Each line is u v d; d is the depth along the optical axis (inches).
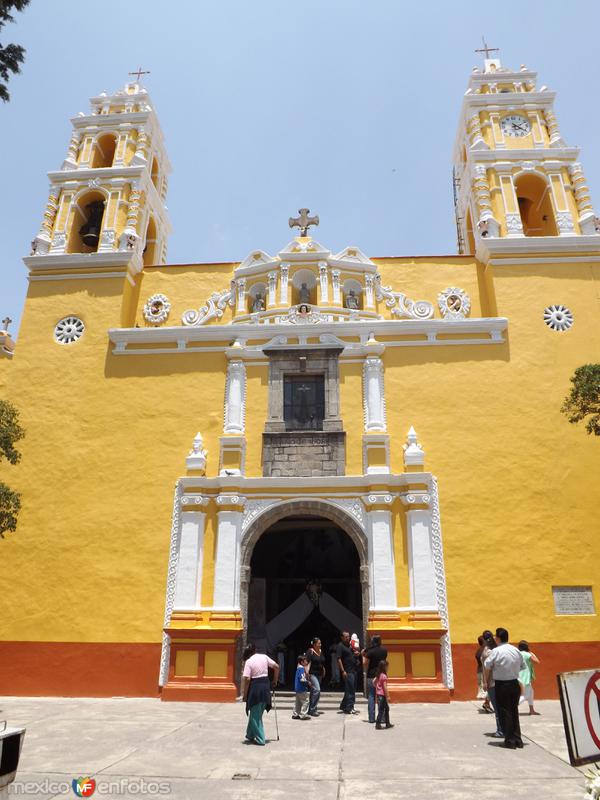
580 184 832.3
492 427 695.1
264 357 741.3
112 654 637.3
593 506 658.8
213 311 813.9
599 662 604.1
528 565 637.3
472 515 658.8
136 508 687.7
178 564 649.0
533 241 777.6
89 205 924.0
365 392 717.3
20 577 671.1
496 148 872.9
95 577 664.4
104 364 759.7
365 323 743.7
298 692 510.3
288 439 700.0
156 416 728.3
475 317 796.6
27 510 697.0
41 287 814.5
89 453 717.3
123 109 984.9
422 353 733.9
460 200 1016.9
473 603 625.9
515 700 389.1
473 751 379.2
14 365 772.0
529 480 670.5
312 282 819.4
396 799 285.7
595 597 626.5
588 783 252.1
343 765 348.2
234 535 654.5
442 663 605.9
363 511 660.7
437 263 829.8
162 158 1027.3
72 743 405.7
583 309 749.9
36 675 635.5
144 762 354.9
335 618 726.5
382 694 463.2
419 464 671.1
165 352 757.3
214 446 709.3
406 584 633.0
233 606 629.9
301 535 812.6
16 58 414.0
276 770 338.0
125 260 815.7
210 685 603.5
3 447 567.5
